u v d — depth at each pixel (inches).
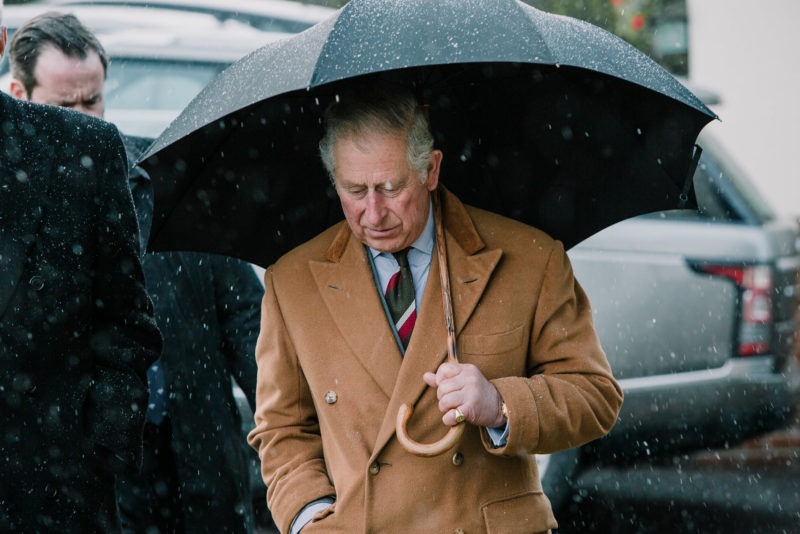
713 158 780.6
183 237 413.4
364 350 375.6
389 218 363.9
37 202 397.1
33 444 395.2
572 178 410.6
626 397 729.6
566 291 382.3
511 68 391.5
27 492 394.3
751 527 741.3
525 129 408.8
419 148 361.7
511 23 351.9
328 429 378.3
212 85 378.3
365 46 347.9
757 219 760.3
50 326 396.5
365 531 365.7
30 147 399.9
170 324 502.9
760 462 868.6
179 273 506.3
